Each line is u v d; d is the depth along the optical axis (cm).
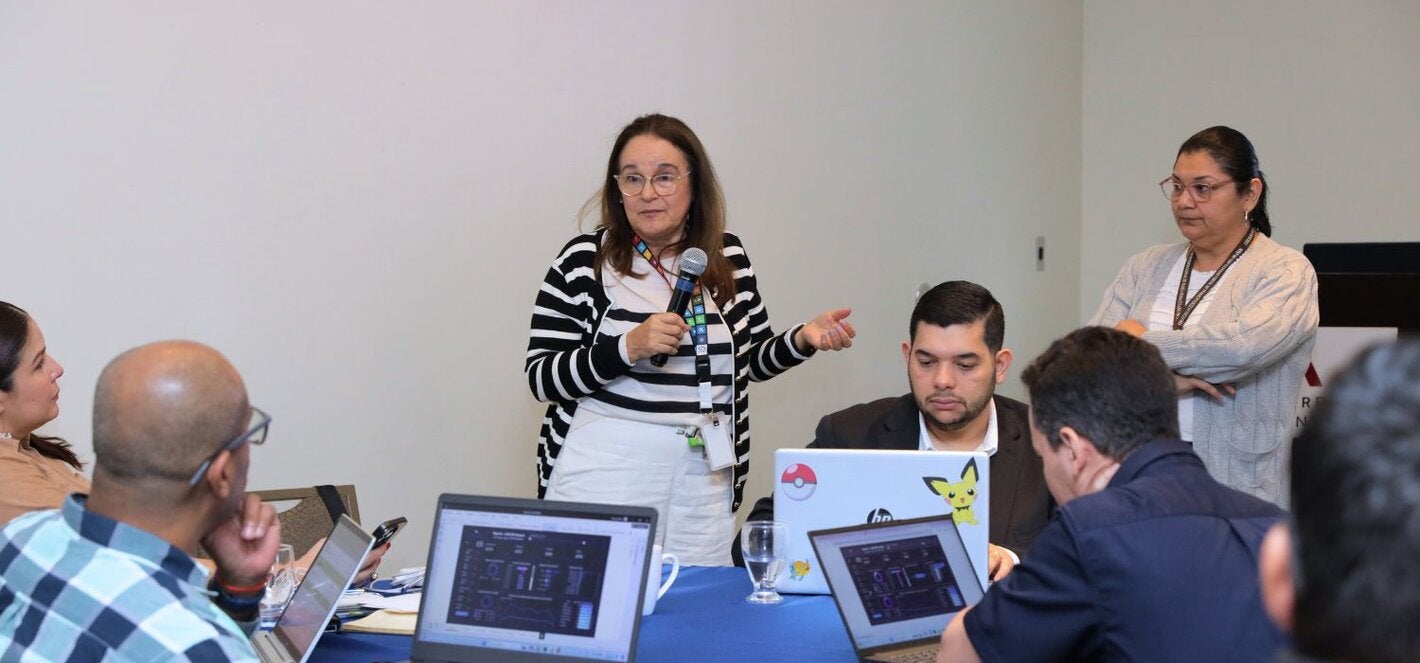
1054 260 650
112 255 278
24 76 262
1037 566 161
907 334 539
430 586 190
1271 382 319
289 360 311
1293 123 604
